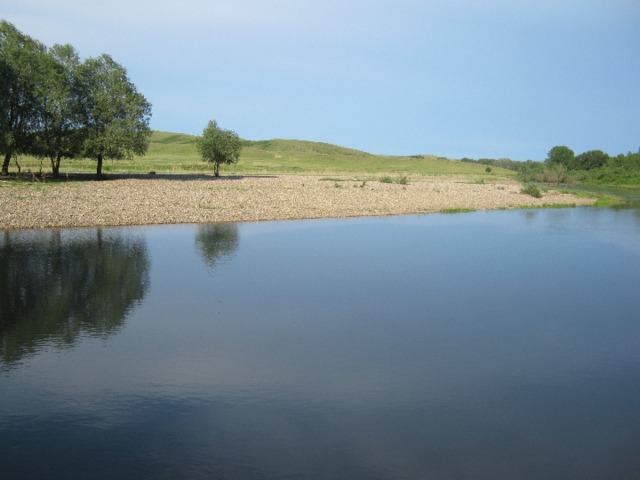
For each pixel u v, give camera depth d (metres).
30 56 56.81
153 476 10.17
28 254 29.08
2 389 13.69
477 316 20.14
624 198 77.94
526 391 14.00
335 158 194.75
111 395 13.47
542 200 69.75
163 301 21.28
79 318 19.16
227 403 13.11
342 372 14.98
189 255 29.73
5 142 52.78
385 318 19.72
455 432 11.92
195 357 15.87
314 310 20.47
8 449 11.02
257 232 38.16
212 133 80.75
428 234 39.03
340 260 29.34
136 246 31.95
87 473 10.23
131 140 63.38
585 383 14.53
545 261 30.14
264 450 11.10
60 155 62.75
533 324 19.33
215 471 10.36
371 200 57.78
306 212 48.03
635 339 17.92
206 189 60.34
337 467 10.55
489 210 57.53
